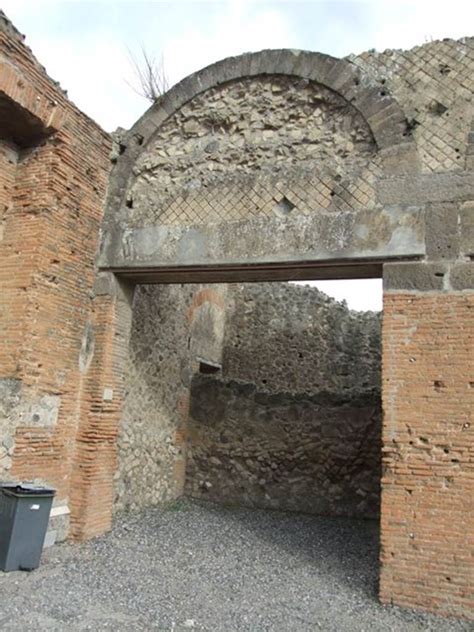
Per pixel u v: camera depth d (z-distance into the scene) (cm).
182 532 751
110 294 718
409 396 551
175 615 457
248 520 865
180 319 1039
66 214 679
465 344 544
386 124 635
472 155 591
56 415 657
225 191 703
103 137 747
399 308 574
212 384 1049
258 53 720
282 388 1377
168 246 698
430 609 503
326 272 663
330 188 652
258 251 652
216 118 736
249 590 538
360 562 655
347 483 929
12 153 668
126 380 830
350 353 1389
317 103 692
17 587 487
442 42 638
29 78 618
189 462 1028
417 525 524
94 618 433
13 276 638
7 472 586
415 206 597
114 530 717
